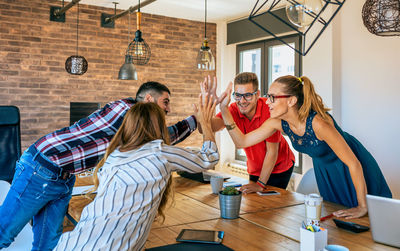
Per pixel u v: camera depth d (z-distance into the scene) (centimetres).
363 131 394
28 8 488
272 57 570
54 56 505
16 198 204
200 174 292
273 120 236
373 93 382
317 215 165
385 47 369
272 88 214
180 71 601
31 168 204
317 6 180
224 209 192
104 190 134
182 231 170
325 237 143
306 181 373
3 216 204
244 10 554
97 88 534
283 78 213
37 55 495
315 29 432
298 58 515
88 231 130
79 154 204
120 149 144
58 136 203
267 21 543
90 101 530
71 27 514
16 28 482
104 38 537
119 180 131
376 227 155
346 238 161
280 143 306
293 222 185
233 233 169
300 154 516
